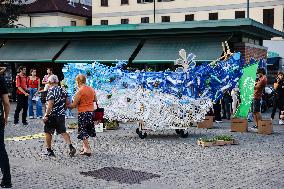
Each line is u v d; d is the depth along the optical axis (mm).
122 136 13141
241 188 7160
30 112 18062
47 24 48062
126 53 24719
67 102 10023
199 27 23000
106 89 13047
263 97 21844
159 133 13906
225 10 44250
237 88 18125
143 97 12789
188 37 24297
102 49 25641
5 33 27562
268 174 8188
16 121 16016
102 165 8977
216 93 13680
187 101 12961
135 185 7359
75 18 50812
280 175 8109
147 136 13188
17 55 27406
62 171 8430
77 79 10055
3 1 42531
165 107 12797
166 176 8008
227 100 18266
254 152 10508
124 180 7707
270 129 13773
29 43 28125
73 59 25750
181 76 12969
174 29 23891
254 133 13945
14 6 43000
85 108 9945
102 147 11172
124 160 9508
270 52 32938
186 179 7777
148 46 24812
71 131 14141
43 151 10516
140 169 8609
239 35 23484
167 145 11539
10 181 7137
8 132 13891
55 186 7289
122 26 24609
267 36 26938
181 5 46344
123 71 13086
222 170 8523
